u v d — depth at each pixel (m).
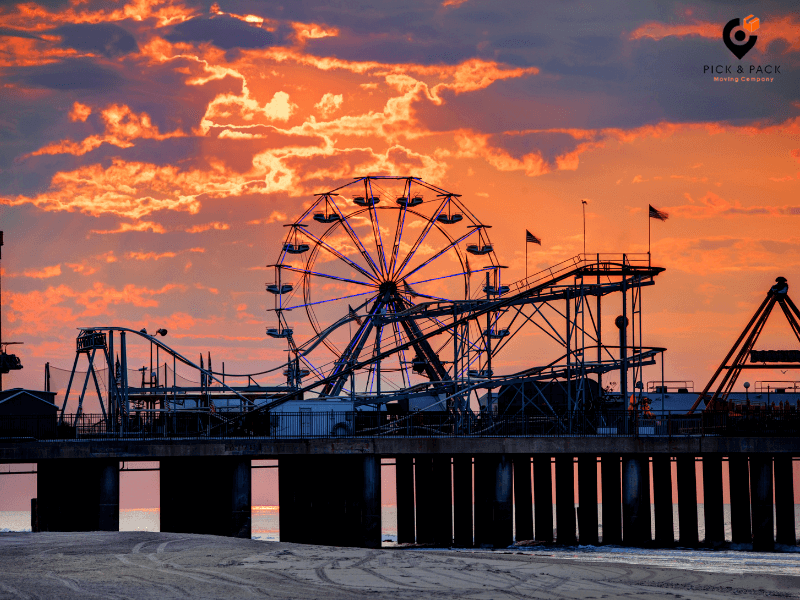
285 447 100.81
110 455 95.25
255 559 62.88
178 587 53.00
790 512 107.56
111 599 49.66
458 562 63.56
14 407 104.62
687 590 57.03
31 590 51.88
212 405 124.19
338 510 106.00
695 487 109.81
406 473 124.31
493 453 104.12
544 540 118.25
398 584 55.56
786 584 60.16
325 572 58.81
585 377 123.75
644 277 120.06
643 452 104.44
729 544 108.06
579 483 112.44
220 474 105.75
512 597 52.56
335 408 122.50
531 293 120.38
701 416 110.94
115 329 119.25
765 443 104.19
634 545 106.06
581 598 52.91
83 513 99.31
